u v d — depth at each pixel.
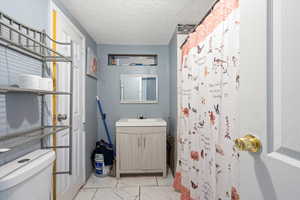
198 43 1.44
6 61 0.94
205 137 1.29
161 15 1.87
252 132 0.58
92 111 2.49
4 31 0.92
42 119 1.28
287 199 0.44
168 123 2.82
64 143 1.64
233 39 0.95
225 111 1.03
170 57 2.70
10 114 0.97
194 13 1.83
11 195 0.75
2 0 0.91
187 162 1.71
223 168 1.06
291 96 0.44
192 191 1.52
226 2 1.01
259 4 0.54
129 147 2.30
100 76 2.78
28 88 0.94
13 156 0.99
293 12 0.44
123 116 2.80
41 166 0.93
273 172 0.49
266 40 0.52
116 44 2.80
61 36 1.58
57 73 1.50
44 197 0.98
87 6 1.68
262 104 0.53
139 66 2.82
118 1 1.61
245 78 0.62
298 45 0.43
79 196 1.90
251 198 0.58
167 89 2.83
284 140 0.46
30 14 1.15
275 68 0.49
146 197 1.88
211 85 1.19
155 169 2.32
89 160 2.35
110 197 1.88
